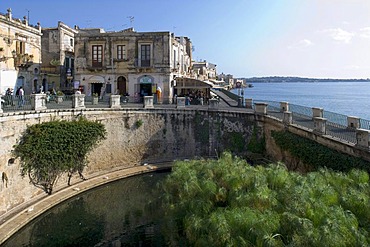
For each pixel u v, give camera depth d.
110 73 39.94
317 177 13.86
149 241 17.19
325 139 20.09
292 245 9.09
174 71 41.72
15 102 22.41
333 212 10.52
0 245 16.48
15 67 35.94
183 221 12.77
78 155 25.64
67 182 25.17
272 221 10.23
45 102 25.75
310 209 10.76
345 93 120.19
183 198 13.70
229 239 10.06
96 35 39.78
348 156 17.75
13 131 20.64
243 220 10.48
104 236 19.30
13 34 35.50
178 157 32.03
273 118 28.09
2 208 19.38
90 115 27.69
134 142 30.84
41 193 22.77
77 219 21.23
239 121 31.25
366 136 16.78
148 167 29.95
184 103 32.44
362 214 11.31
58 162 23.55
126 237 19.20
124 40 39.41
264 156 29.77
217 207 12.64
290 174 14.46
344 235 9.34
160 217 15.98
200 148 32.03
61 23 47.28
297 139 23.09
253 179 13.35
